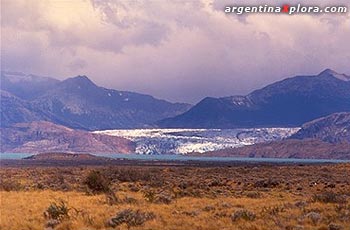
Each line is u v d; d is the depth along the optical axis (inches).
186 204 2437.3
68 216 1959.9
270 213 2031.3
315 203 2433.6
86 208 2273.6
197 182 4446.4
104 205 2418.8
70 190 3489.2
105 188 3297.2
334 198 2524.6
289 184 4173.2
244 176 5871.1
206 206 2244.1
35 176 5649.6
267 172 6973.4
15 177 5447.8
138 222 1790.1
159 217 1937.7
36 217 2021.4
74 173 6501.0
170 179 5167.3
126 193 3164.4
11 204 2507.4
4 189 3513.8
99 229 1726.1
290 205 2348.7
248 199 2751.0
